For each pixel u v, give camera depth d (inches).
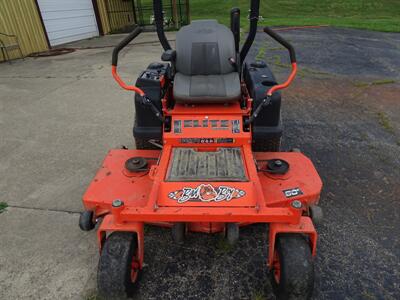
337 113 228.1
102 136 201.0
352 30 553.9
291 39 478.0
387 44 450.9
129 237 91.7
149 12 837.2
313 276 86.7
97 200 111.0
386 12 797.2
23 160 177.0
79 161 174.9
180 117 122.2
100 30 582.6
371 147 183.6
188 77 127.6
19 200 145.2
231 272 109.1
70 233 126.7
